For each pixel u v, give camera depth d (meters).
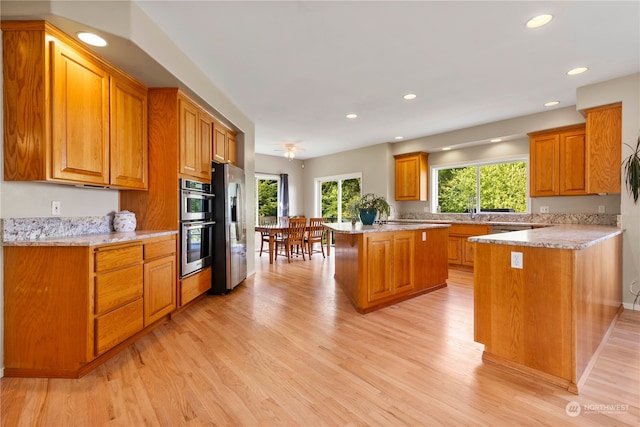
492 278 2.17
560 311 1.90
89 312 1.99
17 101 1.97
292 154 6.84
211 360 2.23
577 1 2.13
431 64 3.07
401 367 2.13
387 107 4.38
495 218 5.53
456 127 5.45
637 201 3.25
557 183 4.48
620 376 2.01
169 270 2.88
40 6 1.87
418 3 2.15
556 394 1.82
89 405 1.72
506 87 3.65
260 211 8.12
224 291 3.83
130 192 3.04
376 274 3.31
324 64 3.07
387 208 4.04
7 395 1.81
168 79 2.77
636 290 3.28
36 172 1.97
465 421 1.59
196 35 2.56
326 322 2.96
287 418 1.62
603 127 3.49
